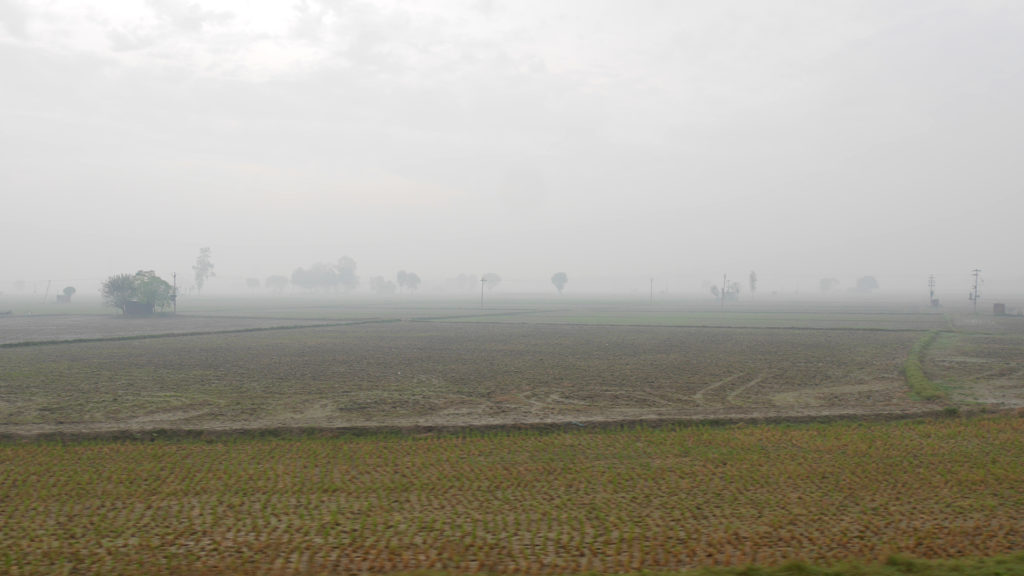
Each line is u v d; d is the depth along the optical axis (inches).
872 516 570.9
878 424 931.3
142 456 761.6
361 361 1679.4
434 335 2568.9
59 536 525.0
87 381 1302.9
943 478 674.2
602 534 533.0
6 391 1178.6
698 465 729.0
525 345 2142.0
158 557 484.7
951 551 495.8
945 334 2583.7
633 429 903.7
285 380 1333.7
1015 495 621.9
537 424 913.5
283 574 457.4
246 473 698.8
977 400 1099.9
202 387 1237.1
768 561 480.1
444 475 695.1
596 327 3073.3
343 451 791.1
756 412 1003.3
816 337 2463.1
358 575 456.1
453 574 450.9
